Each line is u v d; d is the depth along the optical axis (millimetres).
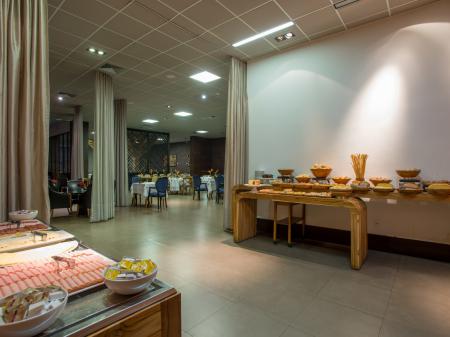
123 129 7574
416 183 2943
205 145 16453
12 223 1815
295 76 4254
